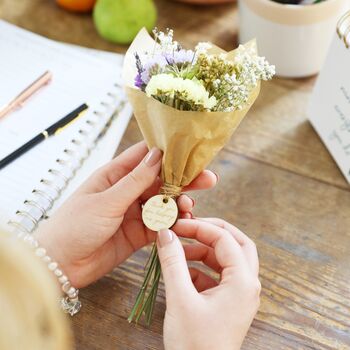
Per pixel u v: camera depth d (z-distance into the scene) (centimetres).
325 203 79
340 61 75
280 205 78
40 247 69
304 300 73
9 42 86
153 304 71
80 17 92
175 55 66
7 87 82
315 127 83
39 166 77
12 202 74
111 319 71
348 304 73
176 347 64
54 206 75
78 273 71
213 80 64
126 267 74
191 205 71
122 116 82
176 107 65
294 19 80
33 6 93
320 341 71
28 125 80
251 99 67
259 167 81
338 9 80
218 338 63
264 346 70
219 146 67
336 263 75
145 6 87
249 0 81
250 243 71
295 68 86
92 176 73
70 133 79
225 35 91
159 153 68
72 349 69
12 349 45
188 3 94
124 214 74
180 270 66
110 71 84
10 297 45
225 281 67
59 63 84
